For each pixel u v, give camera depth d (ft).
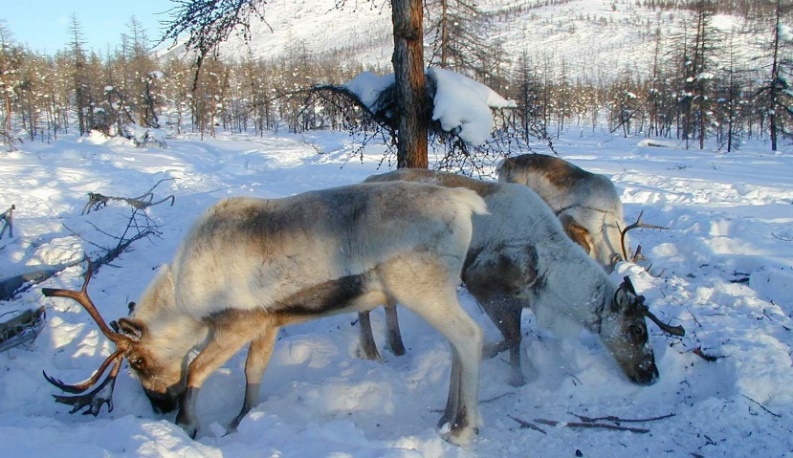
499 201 17.93
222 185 77.10
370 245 14.44
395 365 19.24
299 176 74.38
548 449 14.21
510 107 25.23
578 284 17.20
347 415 15.78
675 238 35.88
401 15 23.07
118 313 23.16
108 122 193.06
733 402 14.93
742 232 35.17
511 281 17.70
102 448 11.41
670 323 19.51
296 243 14.65
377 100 24.99
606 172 74.08
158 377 16.33
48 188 72.13
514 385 17.63
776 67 127.65
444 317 14.57
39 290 25.57
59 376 17.76
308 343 19.30
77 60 200.95
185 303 15.37
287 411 15.53
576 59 618.03
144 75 191.72
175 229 40.52
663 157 106.63
